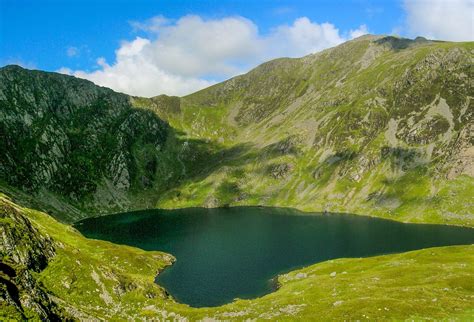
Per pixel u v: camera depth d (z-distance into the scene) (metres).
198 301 115.31
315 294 92.38
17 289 56.28
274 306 88.44
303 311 79.25
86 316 72.69
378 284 91.94
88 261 100.19
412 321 60.66
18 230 88.75
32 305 54.75
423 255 121.75
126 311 90.31
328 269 127.94
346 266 127.19
